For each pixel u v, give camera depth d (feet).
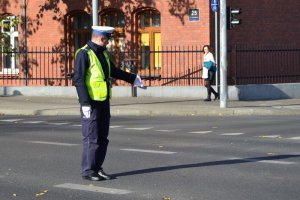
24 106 66.28
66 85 82.48
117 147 38.24
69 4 82.74
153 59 79.46
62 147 38.22
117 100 71.77
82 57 26.99
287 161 32.55
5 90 81.00
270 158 33.60
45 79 81.56
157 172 29.73
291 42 84.48
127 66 79.20
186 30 76.95
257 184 26.68
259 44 81.66
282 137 42.91
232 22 62.85
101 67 27.25
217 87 72.84
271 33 82.79
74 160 33.32
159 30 79.25
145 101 70.59
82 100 27.04
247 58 80.28
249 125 51.11
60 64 83.71
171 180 27.78
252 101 72.13
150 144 39.60
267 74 82.12
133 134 45.16
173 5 77.36
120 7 80.23
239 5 80.07
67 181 27.76
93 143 27.68
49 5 83.92
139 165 31.68
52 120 56.49
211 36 76.07
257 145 38.88
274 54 82.79
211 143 40.01
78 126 50.96
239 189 25.71
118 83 80.23
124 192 25.43
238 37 80.02
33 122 54.60
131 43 80.33
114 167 31.12
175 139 42.16
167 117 59.52
